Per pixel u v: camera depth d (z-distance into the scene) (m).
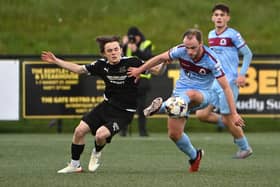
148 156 32.41
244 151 31.59
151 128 51.59
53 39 63.22
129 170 26.62
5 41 62.78
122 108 25.45
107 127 25.06
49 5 68.44
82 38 63.22
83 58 46.34
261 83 47.34
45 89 46.94
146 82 44.03
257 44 63.47
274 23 66.81
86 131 25.28
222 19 31.94
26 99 46.88
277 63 47.25
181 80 25.89
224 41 31.95
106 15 67.12
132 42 43.31
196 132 50.66
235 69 32.03
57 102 47.06
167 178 23.94
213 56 25.02
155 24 65.44
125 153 33.72
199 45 24.73
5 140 41.88
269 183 22.80
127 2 68.94
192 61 25.11
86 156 32.28
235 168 27.45
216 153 34.16
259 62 47.25
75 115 47.22
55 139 42.66
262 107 47.47
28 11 67.56
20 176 24.41
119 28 64.81
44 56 25.72
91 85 47.06
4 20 66.12
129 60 25.41
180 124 25.50
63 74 46.88
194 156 26.05
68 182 22.80
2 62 46.62
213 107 32.28
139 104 44.44
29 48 61.88
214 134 48.34
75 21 66.12
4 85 46.72
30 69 46.78
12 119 46.91
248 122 53.06
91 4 68.69
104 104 25.50
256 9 68.69
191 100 25.19
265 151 35.22
